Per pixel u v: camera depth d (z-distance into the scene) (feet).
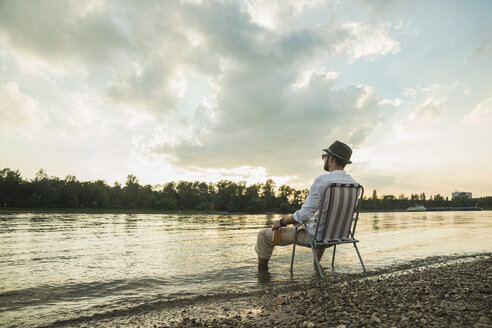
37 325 8.57
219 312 9.34
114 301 10.97
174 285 13.32
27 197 317.01
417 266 17.35
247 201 469.57
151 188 435.12
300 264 18.01
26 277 14.76
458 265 16.72
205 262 18.74
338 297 9.70
